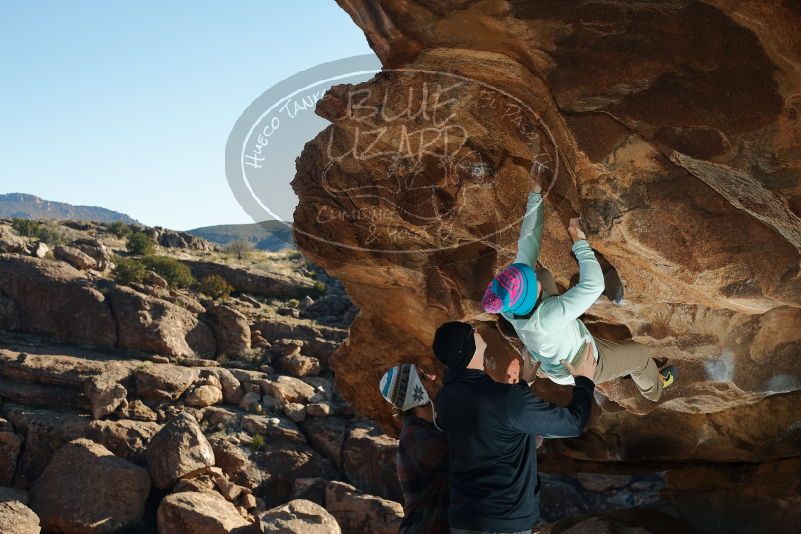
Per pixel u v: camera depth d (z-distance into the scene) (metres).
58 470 31.31
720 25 3.59
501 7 3.88
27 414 34.28
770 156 3.88
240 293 54.44
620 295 5.51
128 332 40.53
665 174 4.38
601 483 35.38
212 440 35.00
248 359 42.59
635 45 3.82
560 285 5.85
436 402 4.11
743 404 7.11
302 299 55.31
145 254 58.34
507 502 3.85
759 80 3.68
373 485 35.31
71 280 42.03
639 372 5.87
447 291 7.29
